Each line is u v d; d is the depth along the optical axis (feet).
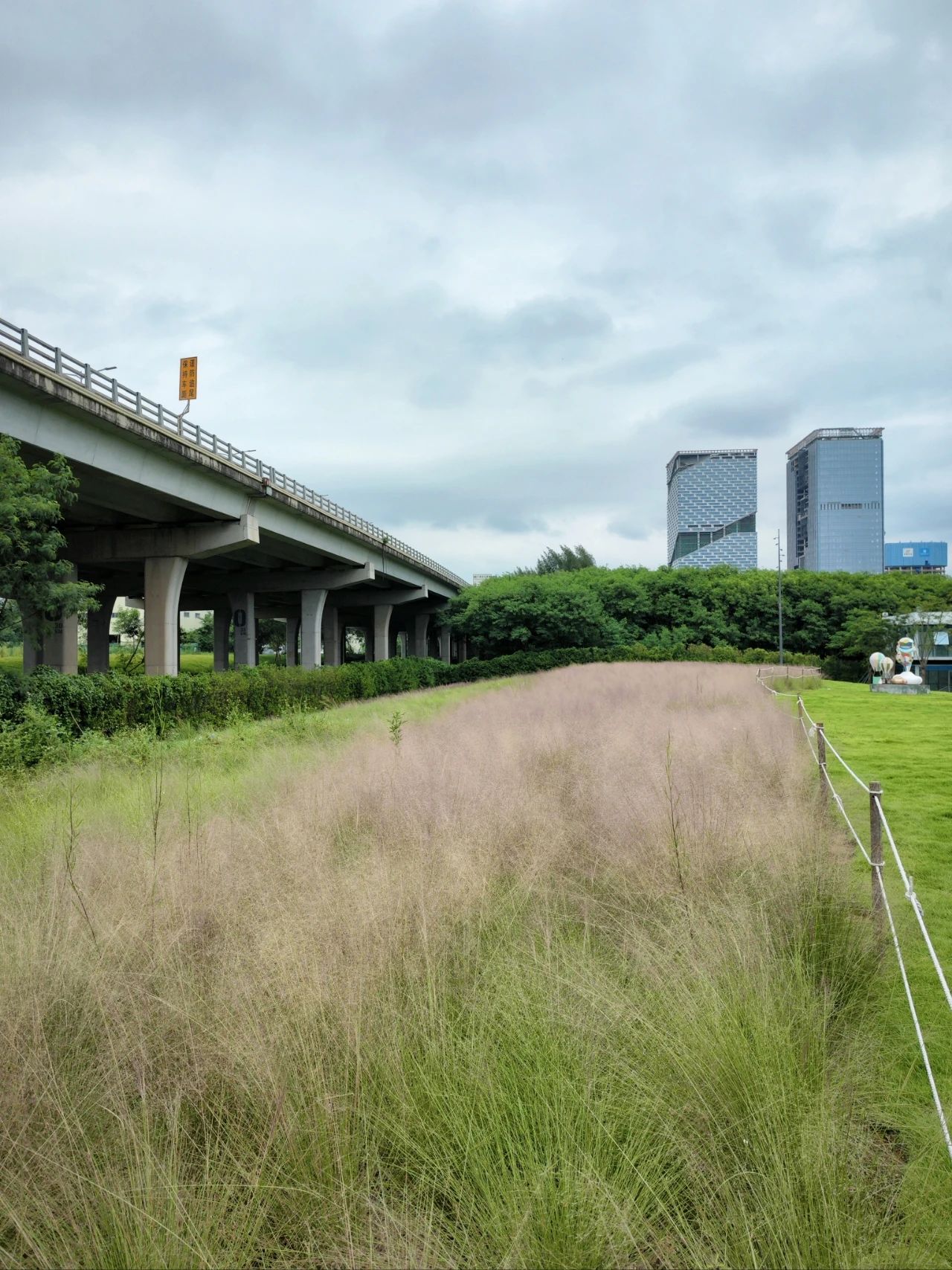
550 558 338.75
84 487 89.20
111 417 77.30
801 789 27.43
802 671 118.01
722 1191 8.93
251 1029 11.11
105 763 37.99
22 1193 8.93
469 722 47.73
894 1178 9.67
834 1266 7.78
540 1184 8.49
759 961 13.39
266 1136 9.70
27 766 39.06
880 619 183.11
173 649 112.78
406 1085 10.40
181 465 94.48
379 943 13.69
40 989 12.20
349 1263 7.95
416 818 22.56
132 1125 9.41
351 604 222.69
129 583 156.87
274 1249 8.54
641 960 13.75
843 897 16.78
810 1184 8.50
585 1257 7.95
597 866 19.40
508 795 24.70
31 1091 10.39
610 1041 11.23
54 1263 8.35
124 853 19.49
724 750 32.94
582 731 40.70
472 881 17.03
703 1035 10.87
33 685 51.96
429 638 330.34
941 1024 13.15
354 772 29.27
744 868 18.39
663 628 190.08
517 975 13.03
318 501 142.10
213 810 25.96
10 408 68.13
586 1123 9.50
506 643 187.83
